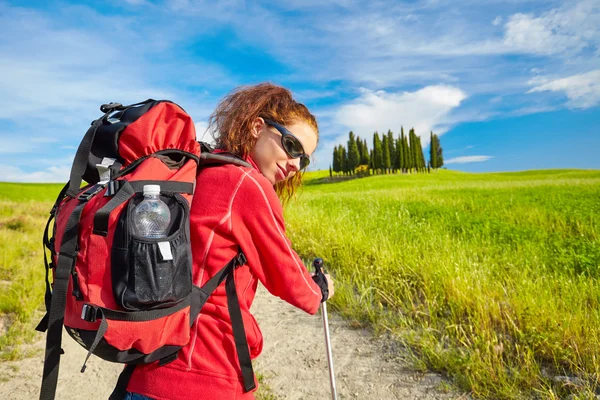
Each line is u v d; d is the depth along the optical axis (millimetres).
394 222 8695
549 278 5203
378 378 3555
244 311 1432
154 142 1355
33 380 3836
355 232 7523
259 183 1396
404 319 4297
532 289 4582
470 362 3350
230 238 1372
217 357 1327
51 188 59531
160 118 1402
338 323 4695
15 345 4434
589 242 6914
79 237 1223
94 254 1165
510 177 83188
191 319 1301
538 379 3160
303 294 1474
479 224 8945
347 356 3973
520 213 11812
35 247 8758
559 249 6445
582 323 3701
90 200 1247
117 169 1310
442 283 4773
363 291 4953
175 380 1312
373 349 4031
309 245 7320
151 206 1185
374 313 4586
